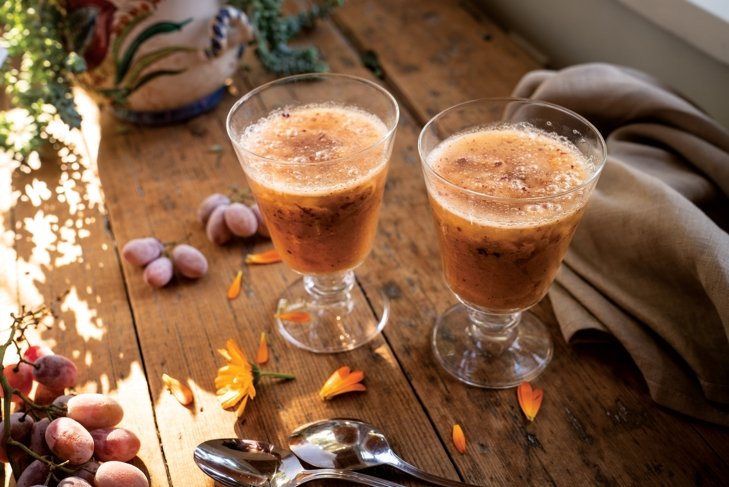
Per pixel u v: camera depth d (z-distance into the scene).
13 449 0.44
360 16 0.84
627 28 0.68
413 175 0.64
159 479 0.45
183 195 0.63
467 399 0.49
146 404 0.49
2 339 0.53
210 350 0.52
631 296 0.51
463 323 0.53
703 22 0.59
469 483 0.44
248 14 0.71
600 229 0.52
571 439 0.46
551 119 0.47
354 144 0.49
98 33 0.62
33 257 0.59
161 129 0.70
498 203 0.42
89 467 0.44
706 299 0.49
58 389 0.48
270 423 0.48
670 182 0.54
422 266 0.57
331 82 0.52
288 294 0.55
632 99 0.59
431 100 0.71
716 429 0.46
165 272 0.56
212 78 0.68
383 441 0.46
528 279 0.45
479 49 0.77
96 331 0.53
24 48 0.63
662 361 0.48
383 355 0.51
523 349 0.51
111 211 0.62
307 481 0.44
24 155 0.65
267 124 0.51
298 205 0.46
